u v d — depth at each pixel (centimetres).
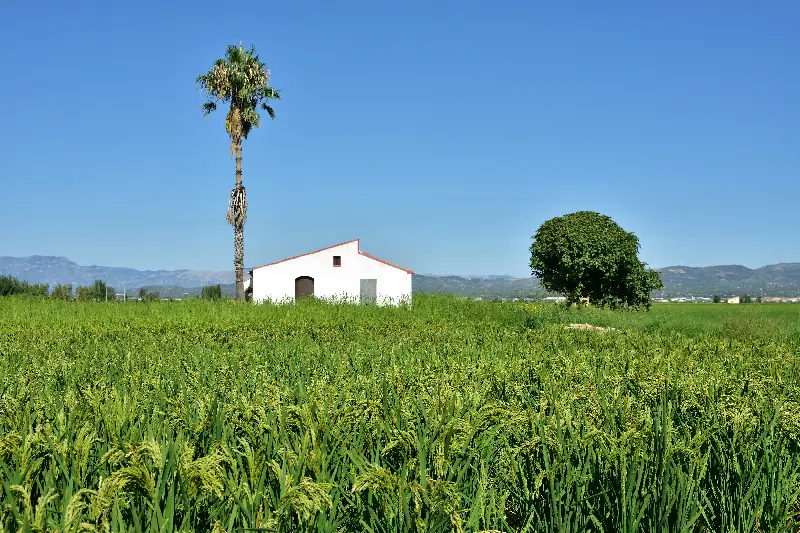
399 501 445
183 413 597
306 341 1808
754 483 531
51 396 713
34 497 464
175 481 425
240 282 4631
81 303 3300
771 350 1569
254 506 425
